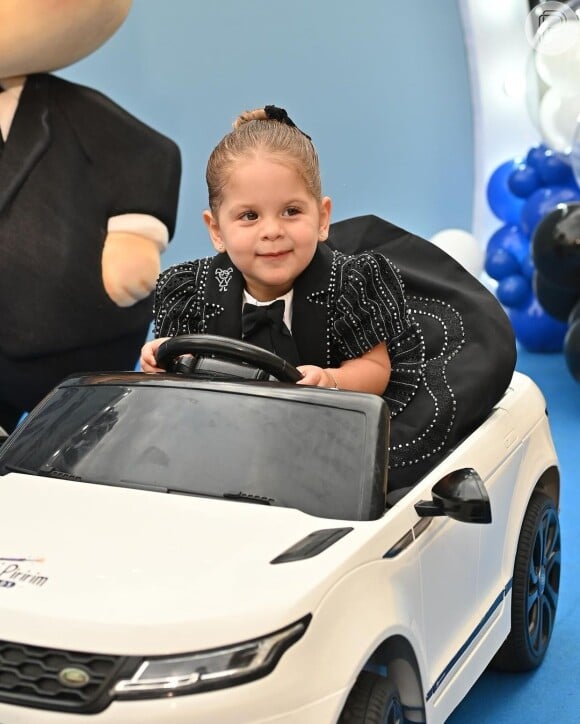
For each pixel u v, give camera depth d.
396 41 10.60
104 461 3.01
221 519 2.70
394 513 2.80
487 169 11.45
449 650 3.07
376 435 2.93
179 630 2.23
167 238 6.68
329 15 10.03
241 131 3.23
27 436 3.22
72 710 2.18
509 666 4.01
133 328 6.71
